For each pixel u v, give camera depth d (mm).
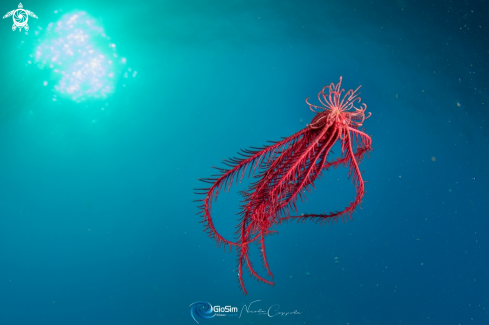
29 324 5848
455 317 5742
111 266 6531
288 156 2939
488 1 6812
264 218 3125
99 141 7664
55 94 7902
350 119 3246
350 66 7656
